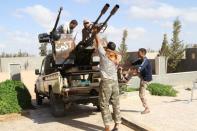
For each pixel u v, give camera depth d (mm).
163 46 28578
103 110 8125
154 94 15469
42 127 9461
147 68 9844
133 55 28469
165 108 10992
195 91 17312
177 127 8227
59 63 10531
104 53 8141
